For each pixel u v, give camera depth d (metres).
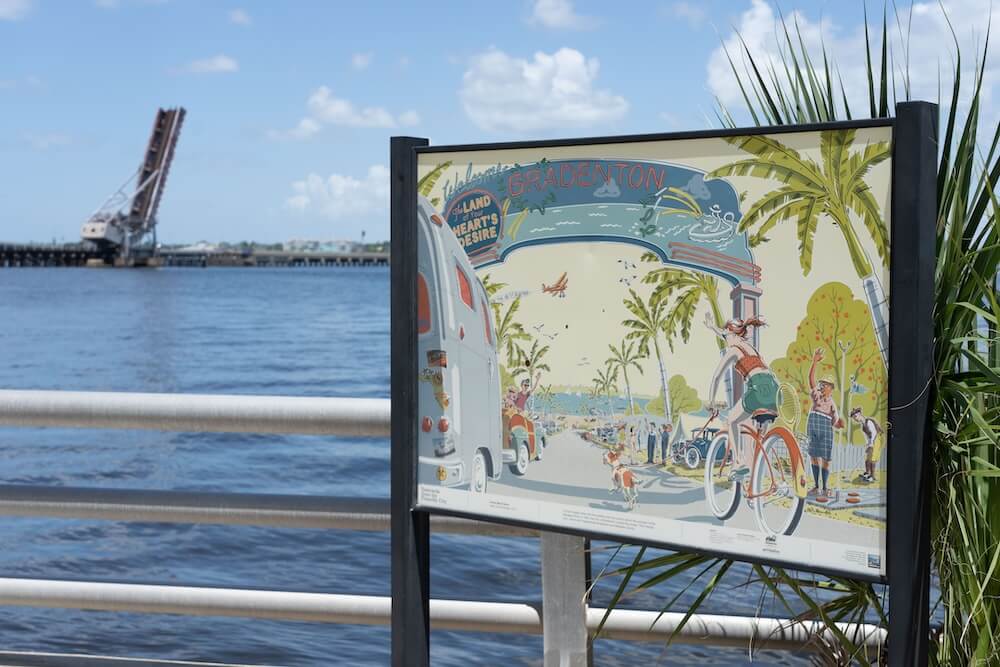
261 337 44.22
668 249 2.46
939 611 3.18
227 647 6.05
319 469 14.08
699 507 2.45
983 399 2.46
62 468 14.10
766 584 2.79
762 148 2.32
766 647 3.00
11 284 110.50
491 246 2.71
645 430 2.51
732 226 2.37
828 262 2.25
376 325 51.94
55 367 32.31
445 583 7.05
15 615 6.61
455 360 2.79
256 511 3.21
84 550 8.53
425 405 2.84
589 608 3.07
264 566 7.99
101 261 166.62
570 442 2.62
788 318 2.31
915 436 2.14
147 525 9.26
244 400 3.16
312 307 68.31
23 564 8.13
